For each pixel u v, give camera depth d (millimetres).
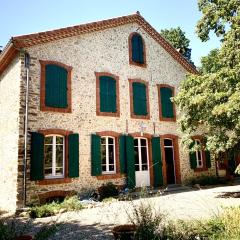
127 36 16375
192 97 12328
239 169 10570
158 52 17688
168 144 17250
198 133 18203
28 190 11273
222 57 11906
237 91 10547
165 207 10039
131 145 14953
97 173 13383
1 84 14102
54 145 12555
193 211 9094
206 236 5520
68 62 13578
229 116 10273
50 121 12414
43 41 12789
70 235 7047
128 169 14492
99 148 13727
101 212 9719
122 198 12258
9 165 11898
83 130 13445
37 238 5344
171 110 17406
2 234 4984
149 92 16609
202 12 13062
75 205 10570
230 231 5449
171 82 17891
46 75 12641
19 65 12070
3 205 11953
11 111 12391
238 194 12484
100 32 15188
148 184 15430
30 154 11555
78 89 13664
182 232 5574
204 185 16859
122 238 5445
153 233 5414
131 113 15438
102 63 14867
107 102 14594
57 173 12469
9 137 12258
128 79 15766
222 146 11422
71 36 13930
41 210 9656
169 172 17016
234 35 11555
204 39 13266
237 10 11797
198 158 18719
